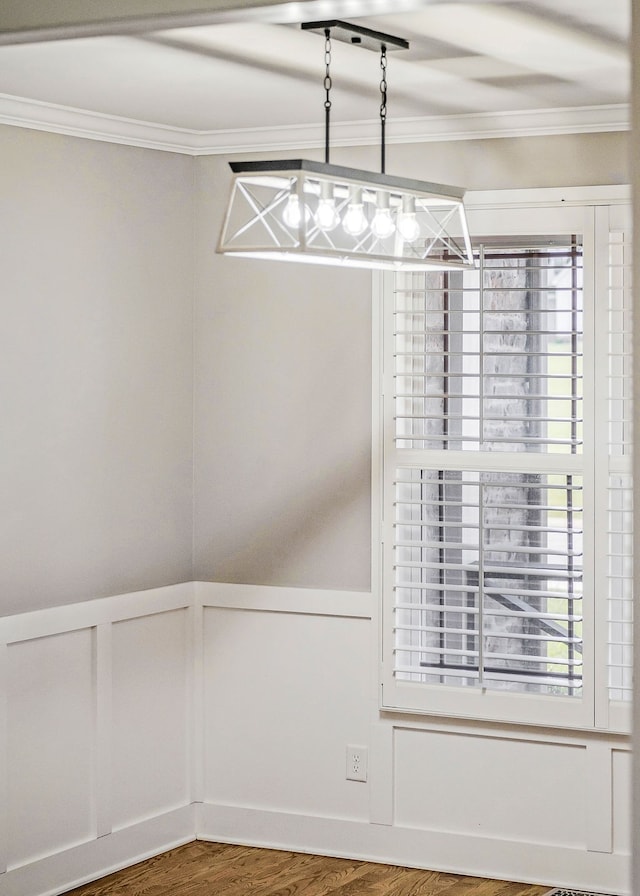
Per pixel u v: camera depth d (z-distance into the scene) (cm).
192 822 404
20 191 344
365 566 384
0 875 339
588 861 359
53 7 262
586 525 356
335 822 388
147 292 387
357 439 384
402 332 367
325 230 249
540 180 362
